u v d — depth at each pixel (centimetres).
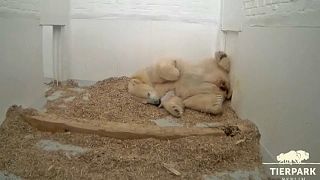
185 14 505
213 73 396
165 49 518
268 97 257
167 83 407
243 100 337
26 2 327
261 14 279
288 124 216
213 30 508
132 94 425
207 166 245
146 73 430
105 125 298
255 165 251
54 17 450
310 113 185
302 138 196
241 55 346
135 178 222
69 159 246
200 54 517
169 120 351
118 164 241
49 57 509
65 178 219
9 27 294
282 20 229
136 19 509
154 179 222
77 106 379
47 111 357
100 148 268
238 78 359
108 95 431
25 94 336
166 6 504
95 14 508
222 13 455
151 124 332
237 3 362
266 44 264
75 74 526
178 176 228
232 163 253
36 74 365
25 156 247
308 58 187
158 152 264
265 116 265
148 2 503
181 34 512
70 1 504
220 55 401
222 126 308
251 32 310
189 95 394
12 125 294
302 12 196
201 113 371
